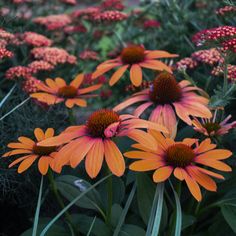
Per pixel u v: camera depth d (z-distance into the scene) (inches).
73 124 25.3
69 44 42.0
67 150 18.1
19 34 34.1
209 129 21.1
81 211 23.6
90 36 41.8
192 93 24.0
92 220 19.8
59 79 26.7
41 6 45.9
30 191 24.2
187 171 17.8
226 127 21.2
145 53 27.1
